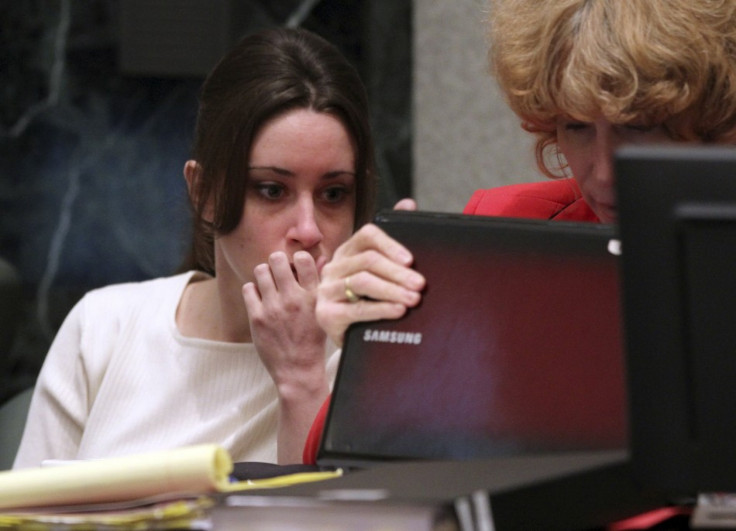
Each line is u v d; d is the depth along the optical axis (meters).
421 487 2.42
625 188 2.39
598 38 3.66
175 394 5.31
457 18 8.70
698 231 2.35
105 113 8.82
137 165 8.82
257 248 4.94
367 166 5.09
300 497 2.38
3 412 6.09
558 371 2.93
